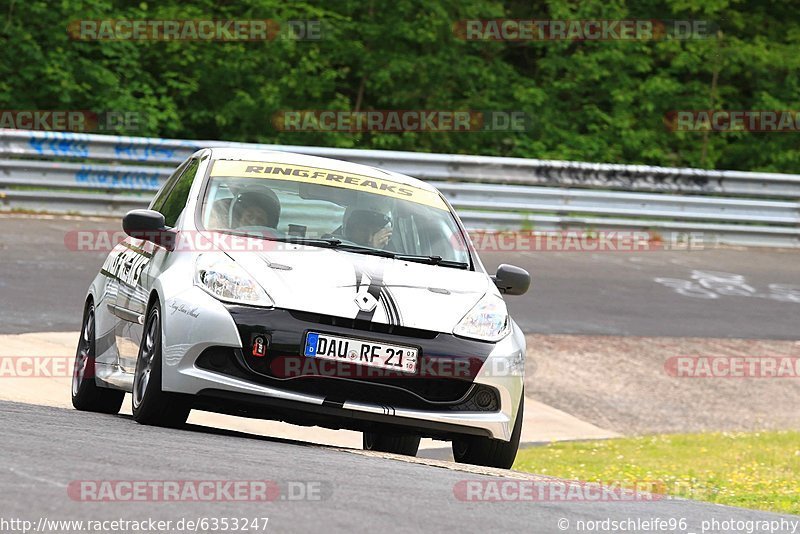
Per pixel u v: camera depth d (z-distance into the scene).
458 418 23.53
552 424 42.09
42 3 89.25
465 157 73.06
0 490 14.34
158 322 23.80
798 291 66.00
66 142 65.81
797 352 53.78
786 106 104.69
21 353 39.78
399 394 23.34
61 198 65.19
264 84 93.69
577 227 73.88
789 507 25.86
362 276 24.17
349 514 14.88
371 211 26.97
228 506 14.73
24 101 87.94
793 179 78.69
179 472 16.73
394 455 24.00
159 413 23.64
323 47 97.69
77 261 54.81
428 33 96.56
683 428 43.69
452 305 24.41
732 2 111.88
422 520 15.02
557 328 53.16
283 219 26.00
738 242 77.06
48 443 18.42
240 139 93.44
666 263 69.81
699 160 102.75
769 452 39.28
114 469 16.44
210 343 22.89
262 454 20.17
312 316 23.17
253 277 23.59
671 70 106.12
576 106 103.56
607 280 63.72
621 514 17.78
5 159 65.25
